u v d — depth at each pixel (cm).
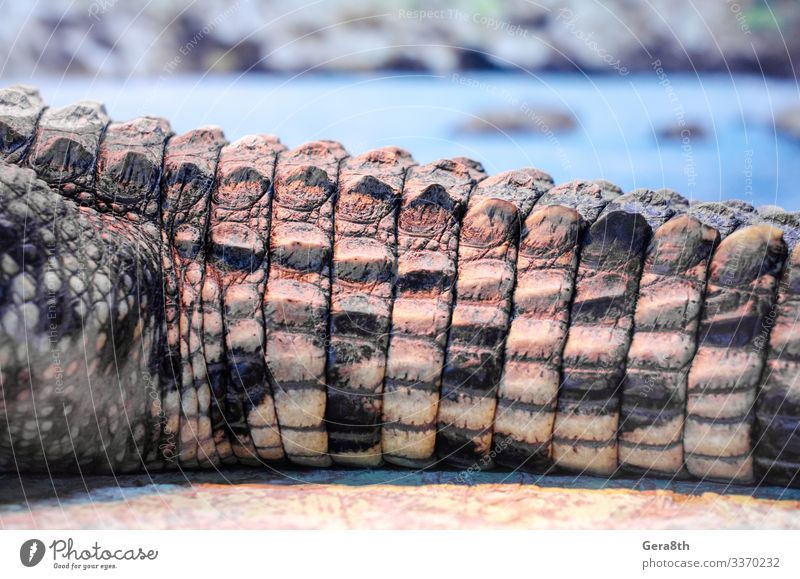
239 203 236
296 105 323
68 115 238
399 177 238
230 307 234
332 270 234
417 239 235
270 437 235
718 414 231
